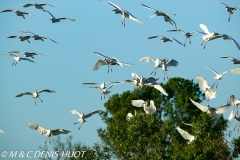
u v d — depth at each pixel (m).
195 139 56.84
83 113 48.09
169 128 58.00
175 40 50.91
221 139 56.59
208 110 45.09
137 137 56.66
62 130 47.38
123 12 48.28
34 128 47.19
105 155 55.66
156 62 48.06
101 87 50.06
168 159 56.47
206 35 48.62
